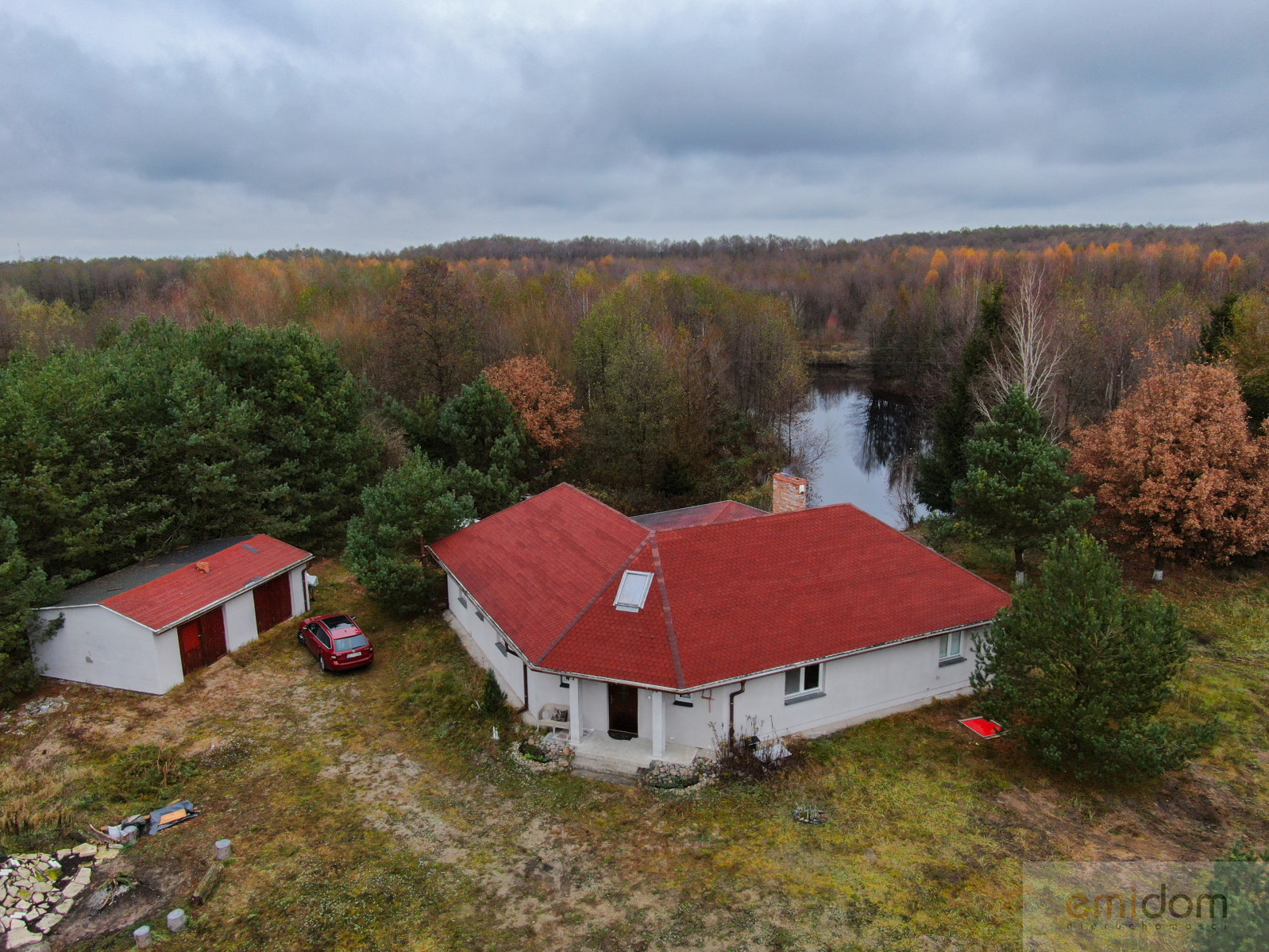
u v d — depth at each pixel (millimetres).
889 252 188750
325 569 37375
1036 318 48188
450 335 57188
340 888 16359
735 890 16078
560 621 22094
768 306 83938
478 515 38969
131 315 72125
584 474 51781
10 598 24125
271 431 37750
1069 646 19047
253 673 26797
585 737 21625
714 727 20562
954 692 24250
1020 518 30578
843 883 16219
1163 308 64062
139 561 31469
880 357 91250
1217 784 19859
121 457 31906
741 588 22469
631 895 16031
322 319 70312
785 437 68562
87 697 24938
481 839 17938
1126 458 32719
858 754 20922
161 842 17922
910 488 56562
